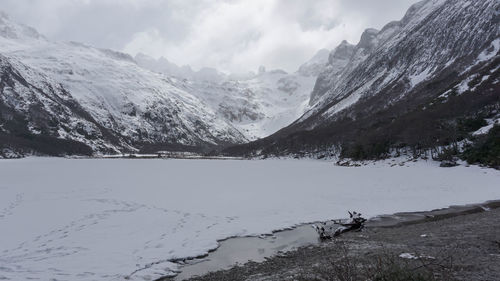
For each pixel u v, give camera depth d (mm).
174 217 28328
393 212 29406
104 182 56750
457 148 69812
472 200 33188
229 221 27000
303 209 31578
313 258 16953
